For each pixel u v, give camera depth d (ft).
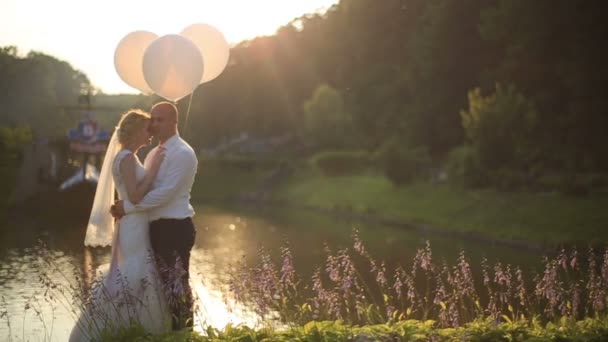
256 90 206.69
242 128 214.07
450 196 103.09
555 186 89.25
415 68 157.17
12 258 43.34
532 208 83.82
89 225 21.49
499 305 30.09
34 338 24.80
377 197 123.03
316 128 198.18
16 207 73.72
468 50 145.28
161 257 19.67
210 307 30.99
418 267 47.65
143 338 18.35
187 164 19.93
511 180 95.76
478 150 101.45
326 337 17.95
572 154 110.42
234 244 63.46
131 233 19.88
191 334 18.15
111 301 19.47
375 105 173.68
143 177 20.08
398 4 161.89
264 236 75.25
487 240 79.92
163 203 19.72
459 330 19.01
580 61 110.22
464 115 103.55
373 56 171.01
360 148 190.60
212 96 178.19
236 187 171.53
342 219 111.14
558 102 118.93
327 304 20.61
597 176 93.86
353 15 170.09
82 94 76.69
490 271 47.01
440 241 77.97
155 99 57.16
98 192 21.38
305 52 210.18
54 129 75.46
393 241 75.82
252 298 19.93
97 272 20.90
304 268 45.88
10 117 67.77
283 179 172.86
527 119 100.27
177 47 21.80
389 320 20.01
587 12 110.93
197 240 67.15
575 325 19.71
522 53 119.55
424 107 154.20
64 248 48.91
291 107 219.82
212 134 186.50
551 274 20.61
